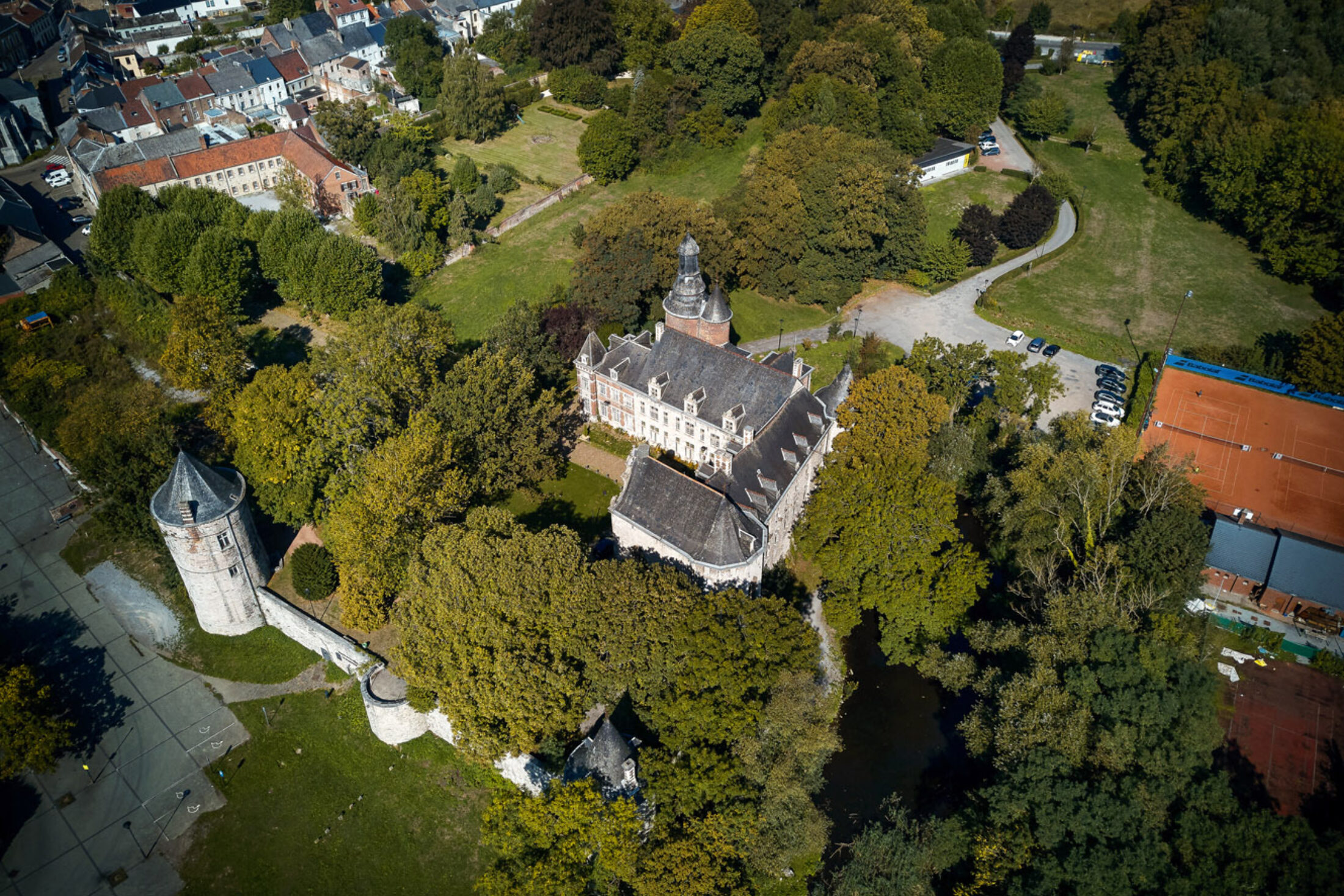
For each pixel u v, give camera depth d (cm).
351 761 9012
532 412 11006
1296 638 9956
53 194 18762
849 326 15162
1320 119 16588
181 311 11900
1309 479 11731
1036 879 7156
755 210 15200
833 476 10125
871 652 10306
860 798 8831
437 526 9050
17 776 8894
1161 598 9094
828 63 18862
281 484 10319
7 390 13412
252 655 9931
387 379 10844
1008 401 11862
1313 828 8212
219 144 18050
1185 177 18438
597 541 10812
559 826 7250
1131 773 7556
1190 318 15475
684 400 11312
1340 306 15600
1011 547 10575
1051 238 17912
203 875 8181
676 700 7962
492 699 7806
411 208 15600
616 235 14088
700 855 7312
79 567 11075
